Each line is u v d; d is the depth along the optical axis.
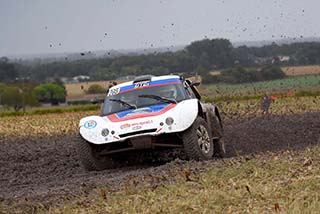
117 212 13.09
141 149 20.97
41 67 160.25
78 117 63.34
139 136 20.50
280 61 114.62
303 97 71.69
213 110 24.39
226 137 29.58
